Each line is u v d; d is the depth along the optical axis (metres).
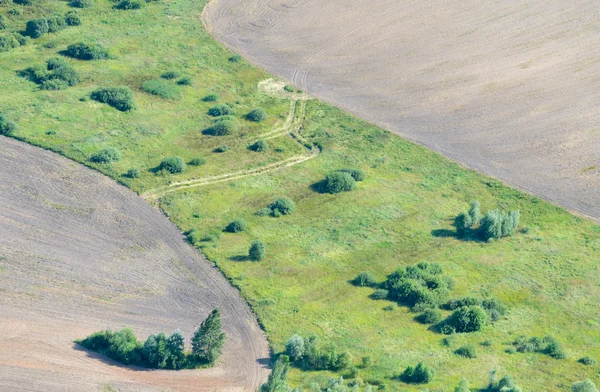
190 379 158.38
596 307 181.88
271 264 190.88
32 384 153.38
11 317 169.12
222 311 176.50
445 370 161.75
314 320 174.75
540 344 169.38
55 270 183.38
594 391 154.62
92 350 163.50
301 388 152.88
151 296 179.38
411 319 176.25
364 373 160.00
